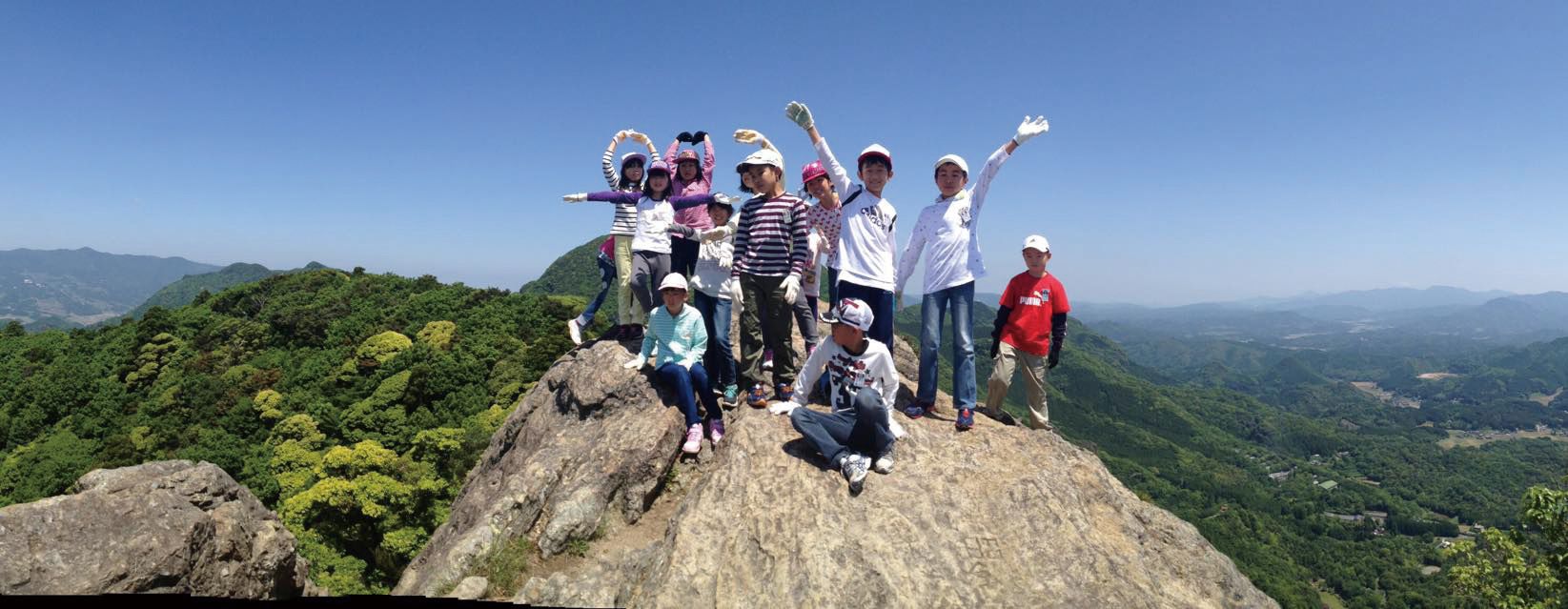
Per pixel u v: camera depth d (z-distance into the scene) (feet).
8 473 106.93
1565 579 41.22
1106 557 13.00
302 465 95.20
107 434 125.39
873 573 12.37
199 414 123.95
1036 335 19.72
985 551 13.08
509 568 16.14
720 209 21.80
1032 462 16.30
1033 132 17.33
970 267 18.74
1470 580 48.01
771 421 17.74
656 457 18.71
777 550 13.10
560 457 19.25
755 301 20.31
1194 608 12.22
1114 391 641.81
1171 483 421.59
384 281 214.69
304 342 167.84
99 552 13.43
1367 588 260.01
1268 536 321.52
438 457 86.79
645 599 12.75
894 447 16.22
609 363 22.43
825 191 20.47
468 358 128.57
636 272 24.25
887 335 19.26
